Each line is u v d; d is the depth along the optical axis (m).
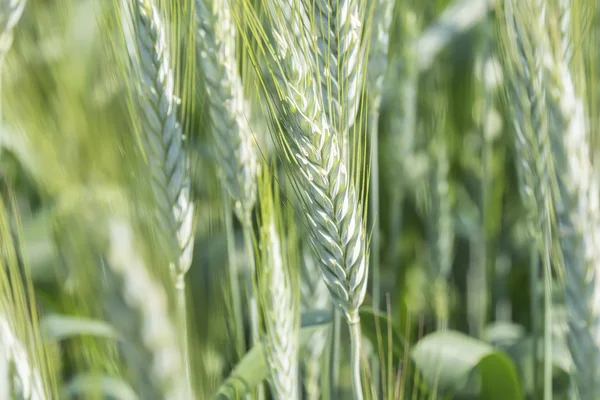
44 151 0.44
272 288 0.45
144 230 0.38
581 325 0.44
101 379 0.51
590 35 0.47
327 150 0.41
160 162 0.44
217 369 0.49
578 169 0.44
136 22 0.44
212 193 0.54
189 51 0.46
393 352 0.50
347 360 0.57
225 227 0.50
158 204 0.44
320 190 0.41
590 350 0.44
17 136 0.57
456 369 0.53
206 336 0.50
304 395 0.54
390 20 0.51
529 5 0.47
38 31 0.54
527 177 0.50
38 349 0.43
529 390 0.57
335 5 0.42
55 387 0.44
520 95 0.48
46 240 0.60
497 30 0.51
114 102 0.45
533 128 0.48
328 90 0.43
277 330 0.45
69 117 0.43
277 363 0.46
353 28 0.43
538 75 0.48
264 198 0.46
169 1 0.46
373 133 0.52
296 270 0.47
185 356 0.43
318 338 0.52
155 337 0.36
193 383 0.46
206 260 0.57
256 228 0.57
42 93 0.50
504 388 0.52
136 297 0.36
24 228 0.60
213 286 0.51
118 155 0.39
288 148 0.42
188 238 0.44
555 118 0.44
